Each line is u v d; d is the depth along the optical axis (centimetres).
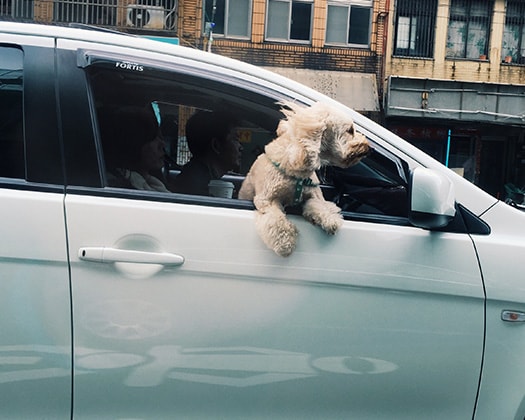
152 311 168
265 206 175
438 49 1327
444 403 180
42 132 173
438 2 1316
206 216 174
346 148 172
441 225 177
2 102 175
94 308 166
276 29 1288
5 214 165
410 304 178
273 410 174
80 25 197
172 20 1181
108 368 167
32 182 170
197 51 193
